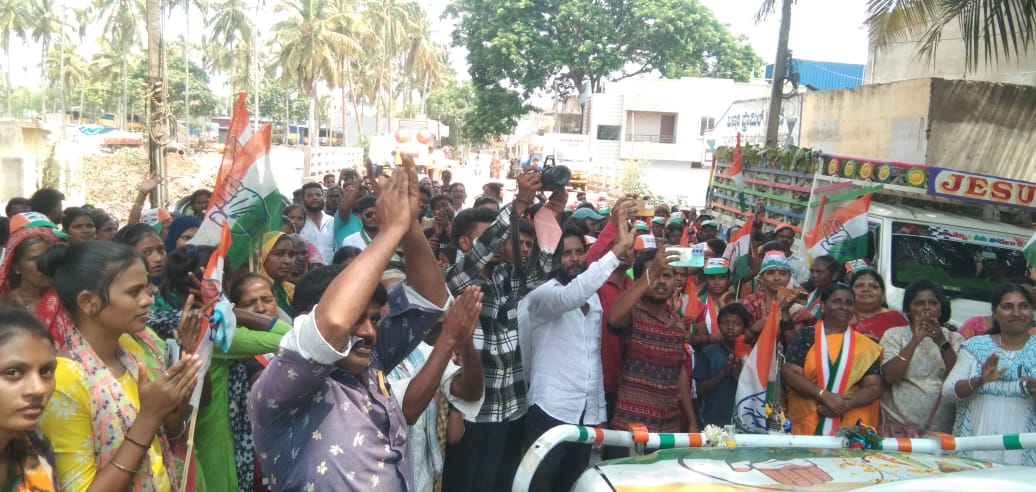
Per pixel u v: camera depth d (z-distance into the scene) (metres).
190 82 80.69
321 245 9.38
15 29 63.75
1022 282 5.86
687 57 45.53
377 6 66.06
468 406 3.65
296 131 95.38
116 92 74.88
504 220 4.41
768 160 11.65
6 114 64.69
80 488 2.49
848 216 7.50
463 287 4.37
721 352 5.54
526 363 5.01
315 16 55.28
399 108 98.56
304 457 2.47
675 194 37.62
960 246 8.41
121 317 2.68
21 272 4.04
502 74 39.72
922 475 2.98
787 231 9.30
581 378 4.71
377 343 2.94
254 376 3.93
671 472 2.99
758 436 3.43
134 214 7.50
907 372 4.86
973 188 8.30
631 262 5.69
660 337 4.94
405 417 2.81
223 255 2.86
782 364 4.89
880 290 5.36
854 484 2.88
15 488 2.29
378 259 2.37
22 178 23.67
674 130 41.41
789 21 15.01
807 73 30.70
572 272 4.99
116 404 2.65
